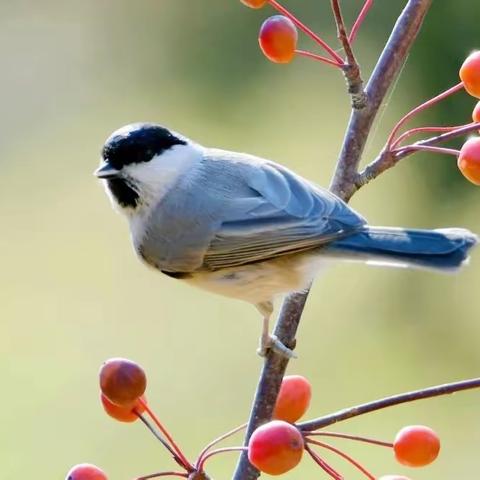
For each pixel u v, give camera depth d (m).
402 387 13.56
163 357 14.56
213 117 20.16
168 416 13.20
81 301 16.03
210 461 12.34
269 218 6.20
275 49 5.76
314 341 14.55
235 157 6.62
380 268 15.64
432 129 5.69
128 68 21.69
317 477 11.92
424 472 12.14
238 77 20.77
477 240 5.86
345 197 6.01
